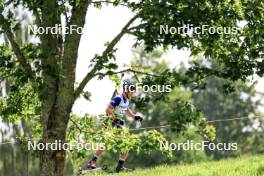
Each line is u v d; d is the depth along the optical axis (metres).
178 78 15.02
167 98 14.81
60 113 15.79
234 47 16.45
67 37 15.88
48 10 14.57
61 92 15.76
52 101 15.84
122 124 18.14
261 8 15.72
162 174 22.16
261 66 16.05
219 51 16.47
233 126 111.31
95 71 15.32
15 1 14.61
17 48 15.80
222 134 110.94
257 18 15.94
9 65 15.79
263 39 16.33
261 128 111.19
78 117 17.86
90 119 17.81
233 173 21.11
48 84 15.76
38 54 15.56
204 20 14.23
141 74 15.77
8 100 18.64
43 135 15.98
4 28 15.30
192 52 16.25
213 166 23.56
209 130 14.67
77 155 16.61
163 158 77.56
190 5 14.06
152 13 13.70
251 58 16.31
